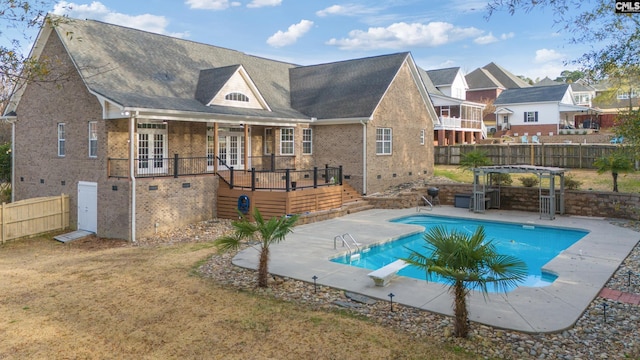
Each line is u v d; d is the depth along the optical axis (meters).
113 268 11.40
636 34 8.01
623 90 12.98
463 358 6.14
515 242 15.20
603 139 35.31
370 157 22.92
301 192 17.80
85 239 15.84
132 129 15.07
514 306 8.08
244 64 25.70
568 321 7.31
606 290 9.17
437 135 39.56
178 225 16.61
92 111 16.45
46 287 9.90
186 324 7.51
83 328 7.45
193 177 17.22
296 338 6.88
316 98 25.23
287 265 11.05
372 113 22.03
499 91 54.41
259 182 20.16
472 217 18.89
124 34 20.06
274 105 23.42
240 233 9.55
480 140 40.53
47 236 16.67
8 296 9.30
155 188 15.80
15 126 20.38
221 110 18.53
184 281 10.00
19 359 6.36
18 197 20.50
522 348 6.41
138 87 17.42
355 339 6.80
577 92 56.97
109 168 16.02
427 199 22.91
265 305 8.36
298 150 23.77
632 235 14.58
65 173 17.91
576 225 16.61
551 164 28.03
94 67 15.21
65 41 17.05
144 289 9.50
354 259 12.92
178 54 21.77
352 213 20.12
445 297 8.55
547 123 44.47
